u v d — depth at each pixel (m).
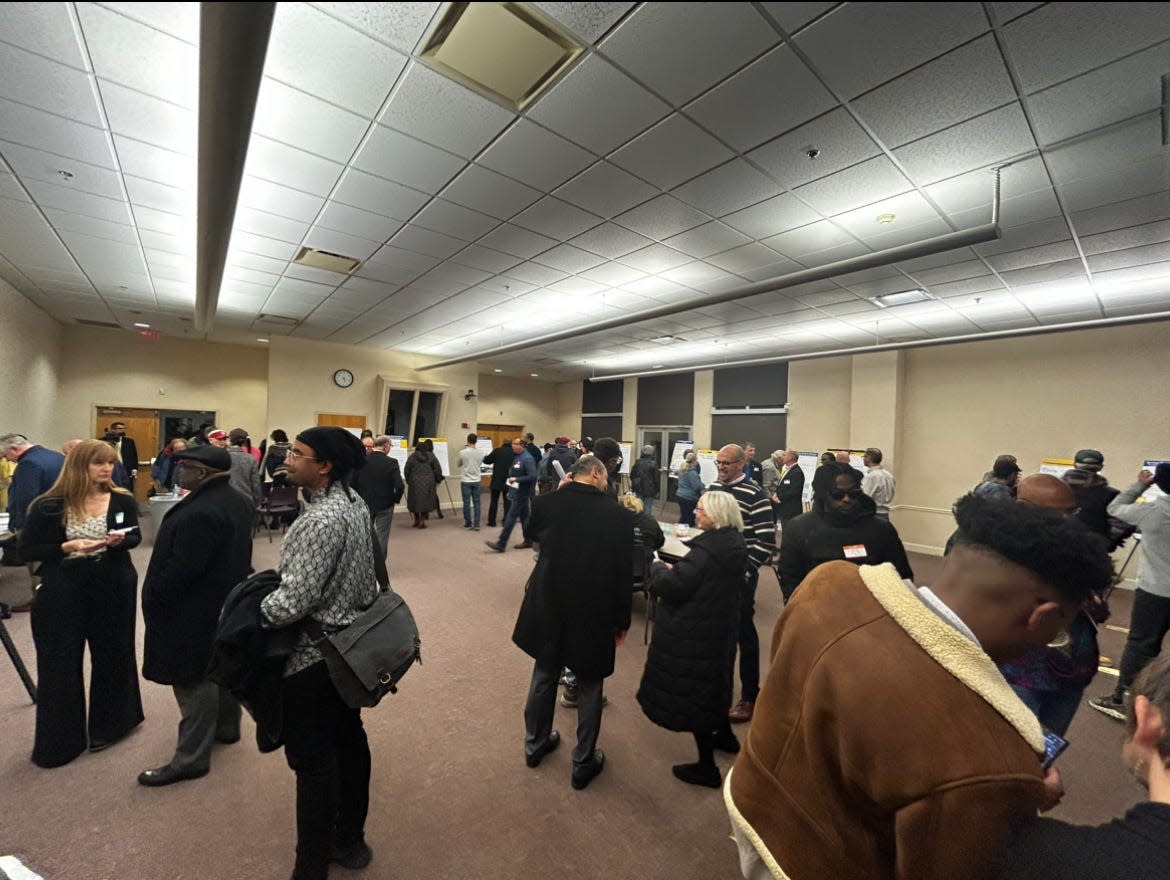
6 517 3.23
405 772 2.01
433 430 9.37
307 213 3.37
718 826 1.77
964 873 0.55
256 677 1.35
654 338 7.12
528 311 5.86
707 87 2.11
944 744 0.59
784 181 2.83
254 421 9.02
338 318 6.46
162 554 1.79
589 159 2.67
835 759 0.71
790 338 6.80
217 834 1.67
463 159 2.69
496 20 1.80
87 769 1.94
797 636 0.79
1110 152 2.44
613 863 1.61
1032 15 1.69
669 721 1.88
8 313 5.18
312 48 1.94
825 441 7.74
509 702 2.55
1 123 2.42
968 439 6.37
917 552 6.72
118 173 2.88
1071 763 2.21
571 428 12.73
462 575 4.81
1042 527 0.66
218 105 1.58
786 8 1.70
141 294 5.52
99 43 1.90
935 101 2.14
